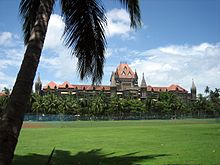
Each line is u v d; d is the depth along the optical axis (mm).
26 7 9375
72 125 69125
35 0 9258
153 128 54281
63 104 118688
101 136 34875
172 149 21047
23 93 5344
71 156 17828
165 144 24875
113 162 15477
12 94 5348
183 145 23672
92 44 10172
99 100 124625
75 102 123188
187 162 15086
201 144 24156
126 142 27094
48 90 157250
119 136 34812
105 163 15195
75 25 9750
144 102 138000
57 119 98938
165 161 15531
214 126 60500
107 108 124688
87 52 10305
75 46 10055
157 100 142625
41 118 95312
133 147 22828
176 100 141375
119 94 172750
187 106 143000
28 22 9609
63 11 9766
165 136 34188
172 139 29828
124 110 128000
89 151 20375
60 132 43281
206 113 142250
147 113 130625
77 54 10234
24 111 5293
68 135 36750
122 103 127688
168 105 136750
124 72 179125
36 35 5973
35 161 15977
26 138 32156
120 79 177000
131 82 178250
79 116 109625
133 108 129375
